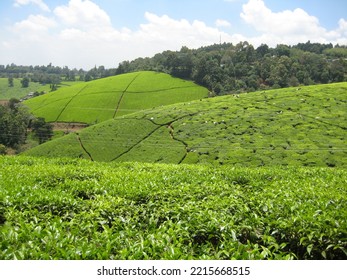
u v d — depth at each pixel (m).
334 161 70.00
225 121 97.25
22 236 8.92
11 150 111.69
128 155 88.31
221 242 9.80
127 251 8.26
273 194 15.23
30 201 13.39
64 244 8.50
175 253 8.27
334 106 99.00
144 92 153.50
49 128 122.56
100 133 103.38
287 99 109.06
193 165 34.97
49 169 23.72
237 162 74.56
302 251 10.41
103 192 16.53
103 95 149.25
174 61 189.88
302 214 11.41
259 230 10.98
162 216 12.44
